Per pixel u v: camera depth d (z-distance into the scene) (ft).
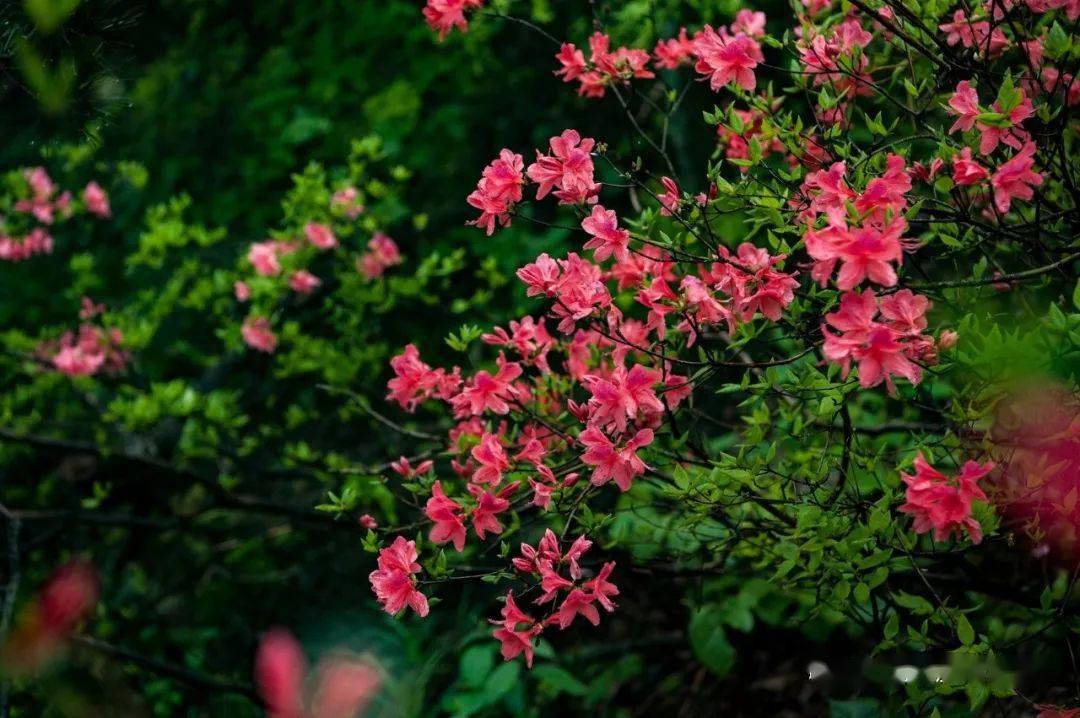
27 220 13.75
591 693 10.75
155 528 11.73
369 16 14.53
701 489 6.19
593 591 5.85
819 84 7.52
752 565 7.75
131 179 14.02
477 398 6.63
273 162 14.93
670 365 6.87
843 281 4.84
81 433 13.66
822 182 5.35
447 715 11.12
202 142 15.38
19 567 10.19
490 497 6.15
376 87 14.55
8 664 7.20
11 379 13.15
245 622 12.66
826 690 9.55
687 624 10.75
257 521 13.56
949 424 6.92
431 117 14.11
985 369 5.46
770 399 7.81
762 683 10.25
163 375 14.26
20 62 5.19
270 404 12.67
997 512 6.04
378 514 11.27
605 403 5.67
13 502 13.15
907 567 6.73
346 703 4.31
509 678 10.55
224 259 14.69
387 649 11.59
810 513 5.96
